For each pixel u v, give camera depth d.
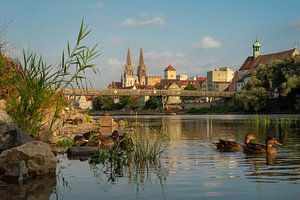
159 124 56.16
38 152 13.88
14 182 12.50
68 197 10.38
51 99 16.88
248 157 17.59
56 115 17.28
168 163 16.14
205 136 31.38
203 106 158.38
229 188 11.00
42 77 16.17
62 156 18.86
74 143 23.44
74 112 39.34
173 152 19.91
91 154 19.48
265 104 106.31
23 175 13.37
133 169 14.79
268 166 14.82
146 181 12.35
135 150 19.42
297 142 23.95
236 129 39.91
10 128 15.41
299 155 17.92
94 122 45.69
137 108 190.00
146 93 134.12
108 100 181.50
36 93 16.14
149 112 154.88
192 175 13.21
